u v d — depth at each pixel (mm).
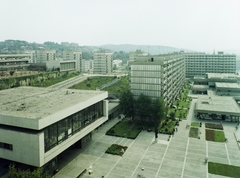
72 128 69312
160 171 65438
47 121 56312
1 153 58219
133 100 109062
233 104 126875
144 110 104125
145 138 90000
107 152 76562
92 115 81625
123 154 75812
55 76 188375
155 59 109875
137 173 64250
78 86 172875
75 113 70750
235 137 91188
